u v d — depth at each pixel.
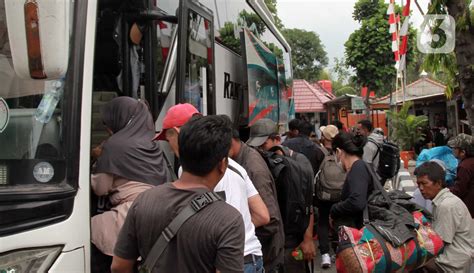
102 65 3.71
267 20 8.15
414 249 3.30
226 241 1.77
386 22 18.55
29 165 2.13
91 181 2.60
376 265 3.19
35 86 2.21
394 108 18.19
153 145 2.73
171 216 1.84
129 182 2.59
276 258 3.50
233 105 5.64
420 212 3.68
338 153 4.17
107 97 3.65
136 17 3.67
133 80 3.71
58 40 2.06
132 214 1.95
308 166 4.27
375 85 19.39
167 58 3.85
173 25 3.96
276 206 3.42
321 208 5.96
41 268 2.03
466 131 15.53
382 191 3.80
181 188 1.91
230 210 1.85
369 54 19.12
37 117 2.18
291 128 6.46
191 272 1.79
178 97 3.28
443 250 3.61
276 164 4.02
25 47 2.01
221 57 5.19
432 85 22.80
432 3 4.69
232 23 5.75
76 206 2.17
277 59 8.72
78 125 2.21
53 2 2.04
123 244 1.97
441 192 3.67
